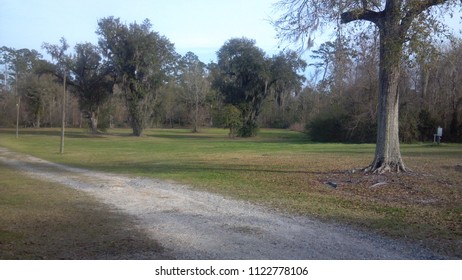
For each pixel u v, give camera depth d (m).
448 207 10.56
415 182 14.66
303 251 6.73
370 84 44.03
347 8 14.88
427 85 45.00
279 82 66.12
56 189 13.92
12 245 6.86
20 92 90.56
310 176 16.88
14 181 16.09
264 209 10.35
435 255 6.56
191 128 99.38
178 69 95.50
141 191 13.50
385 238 7.58
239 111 65.06
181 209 10.37
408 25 13.77
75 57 67.12
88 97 68.38
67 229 8.09
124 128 95.75
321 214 9.75
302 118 74.31
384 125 16.48
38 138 56.81
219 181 15.85
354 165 20.91
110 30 63.03
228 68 65.62
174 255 6.43
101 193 13.07
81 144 45.97
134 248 6.79
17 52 101.38
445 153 29.30
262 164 22.38
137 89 64.06
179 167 21.33
